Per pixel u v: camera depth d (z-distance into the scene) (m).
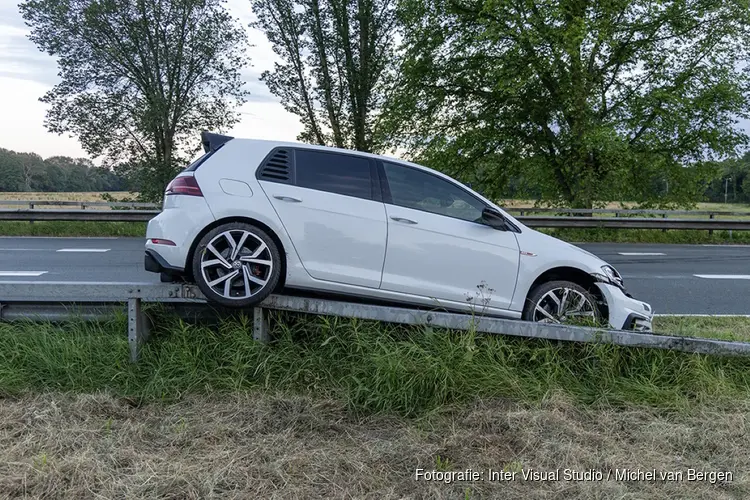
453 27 20.81
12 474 2.97
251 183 4.62
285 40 22.66
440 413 3.88
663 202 22.55
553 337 4.52
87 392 4.10
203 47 22.47
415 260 4.82
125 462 3.18
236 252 4.46
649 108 20.19
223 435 3.52
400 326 4.65
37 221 17.53
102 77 22.33
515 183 24.16
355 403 3.97
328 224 4.66
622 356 4.64
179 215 4.49
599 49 19.61
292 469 3.14
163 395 4.06
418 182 5.03
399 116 21.58
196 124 23.72
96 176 23.92
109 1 21.05
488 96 21.31
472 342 4.33
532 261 5.02
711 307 8.34
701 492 3.08
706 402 4.21
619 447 3.54
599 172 20.67
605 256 14.29
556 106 20.25
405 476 3.14
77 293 4.52
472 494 2.98
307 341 4.65
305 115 23.72
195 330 4.59
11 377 4.12
